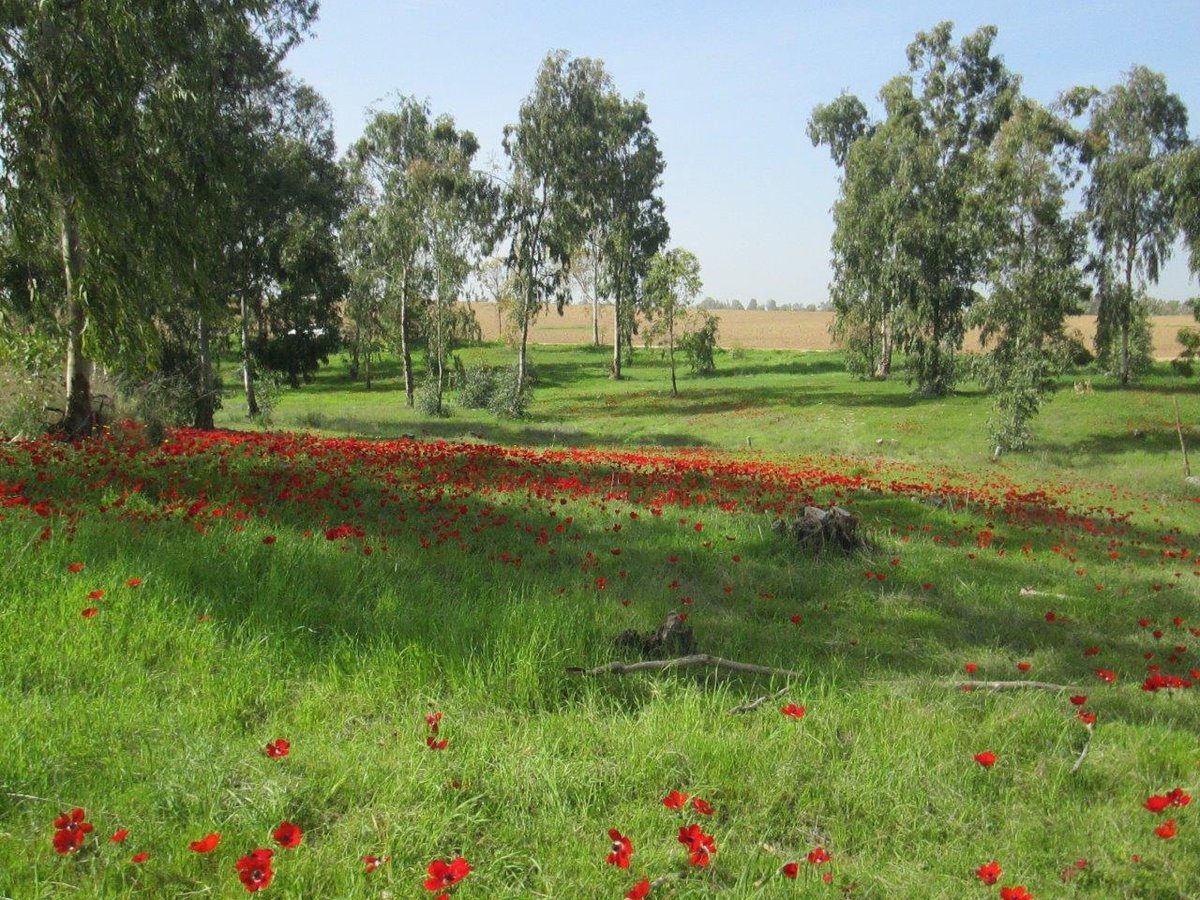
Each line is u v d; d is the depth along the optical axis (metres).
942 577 9.33
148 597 5.88
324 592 6.67
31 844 3.35
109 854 3.31
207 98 16.55
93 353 14.28
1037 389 31.19
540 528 10.17
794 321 138.50
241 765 4.02
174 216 15.59
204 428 25.14
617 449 30.62
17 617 5.37
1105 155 42.66
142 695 4.66
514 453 18.58
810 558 9.83
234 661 5.16
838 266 55.84
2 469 10.05
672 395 51.84
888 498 15.02
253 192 31.42
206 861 3.35
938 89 47.28
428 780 3.90
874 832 3.90
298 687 5.04
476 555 8.47
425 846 3.50
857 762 4.48
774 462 25.08
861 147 50.12
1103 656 6.98
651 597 7.64
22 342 15.26
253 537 7.57
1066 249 31.56
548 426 39.69
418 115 44.97
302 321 41.62
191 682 4.92
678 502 12.66
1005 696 5.66
